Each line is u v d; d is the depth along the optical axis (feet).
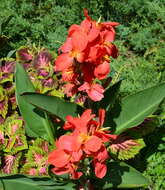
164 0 3.71
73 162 1.68
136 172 2.01
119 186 1.99
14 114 2.35
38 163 2.10
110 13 3.88
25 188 1.88
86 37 1.62
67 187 1.94
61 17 3.75
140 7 3.74
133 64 3.12
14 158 2.14
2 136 2.19
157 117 2.24
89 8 3.75
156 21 3.59
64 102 1.91
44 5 4.09
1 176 1.87
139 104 1.99
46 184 1.87
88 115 1.62
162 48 3.09
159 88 1.93
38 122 2.11
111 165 2.07
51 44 3.38
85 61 1.70
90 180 2.09
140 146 2.13
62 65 1.69
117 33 3.60
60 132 2.13
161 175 2.19
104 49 1.68
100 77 1.71
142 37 3.37
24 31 3.56
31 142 2.24
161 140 2.37
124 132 2.20
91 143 1.57
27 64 2.70
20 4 3.93
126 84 2.66
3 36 3.18
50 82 2.51
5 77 2.49
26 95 1.80
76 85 1.83
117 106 2.03
